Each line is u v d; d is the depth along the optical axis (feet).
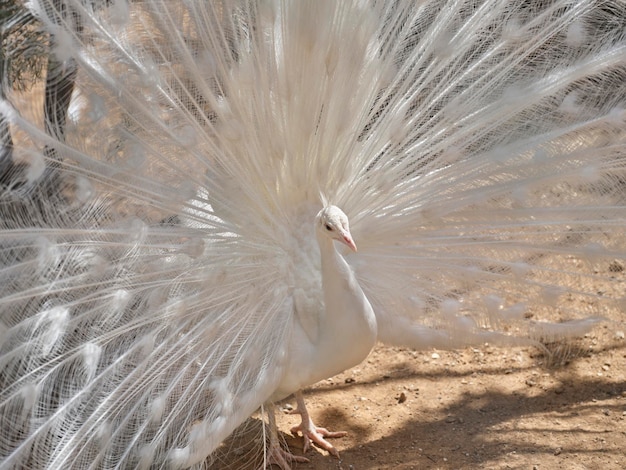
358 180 15.28
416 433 16.52
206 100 13.96
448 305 15.71
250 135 14.32
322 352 14.20
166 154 13.93
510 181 14.93
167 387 13.24
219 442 13.21
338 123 14.37
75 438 12.41
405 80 14.90
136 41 13.16
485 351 19.20
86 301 13.00
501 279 15.74
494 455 15.62
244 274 14.44
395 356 19.31
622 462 15.15
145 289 13.56
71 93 13.08
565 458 15.37
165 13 13.00
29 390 12.10
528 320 16.15
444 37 14.75
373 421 17.01
